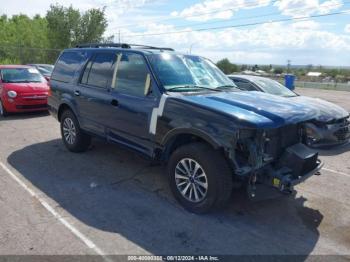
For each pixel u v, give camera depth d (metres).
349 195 4.50
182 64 4.63
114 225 3.54
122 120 4.61
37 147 6.36
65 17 38.16
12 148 6.28
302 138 4.18
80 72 5.55
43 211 3.81
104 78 5.02
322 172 5.43
